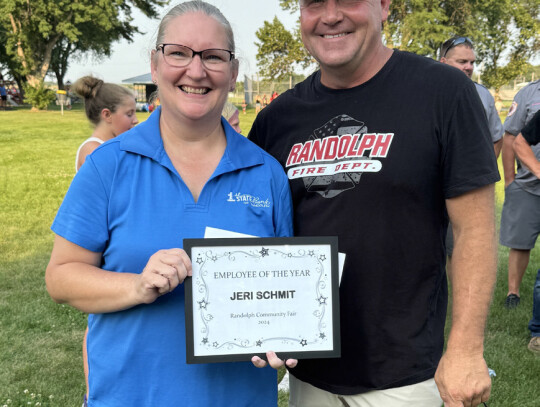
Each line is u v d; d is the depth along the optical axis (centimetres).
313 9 180
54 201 887
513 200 437
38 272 536
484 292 165
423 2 3491
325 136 185
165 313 156
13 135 1900
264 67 3772
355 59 176
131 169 159
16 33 3303
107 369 158
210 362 151
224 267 151
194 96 160
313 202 184
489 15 3625
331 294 156
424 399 179
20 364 354
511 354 367
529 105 423
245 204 166
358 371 181
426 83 174
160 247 156
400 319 176
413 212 174
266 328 153
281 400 311
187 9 162
